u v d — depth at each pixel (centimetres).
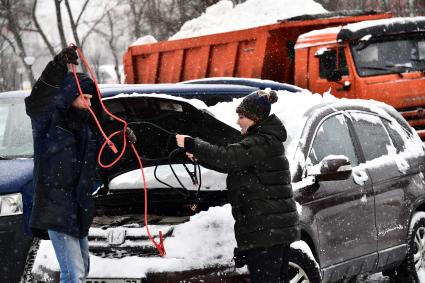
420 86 1517
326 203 689
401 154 821
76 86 553
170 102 671
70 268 554
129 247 633
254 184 579
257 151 575
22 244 762
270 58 1756
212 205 693
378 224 755
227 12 2152
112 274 620
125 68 2217
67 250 554
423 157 848
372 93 1512
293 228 587
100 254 639
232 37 1825
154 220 689
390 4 2870
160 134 713
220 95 856
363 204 735
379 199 759
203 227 627
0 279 756
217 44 1877
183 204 725
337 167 675
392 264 786
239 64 1827
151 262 618
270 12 2039
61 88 552
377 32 1535
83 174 558
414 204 809
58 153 549
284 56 1766
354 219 722
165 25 3625
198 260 611
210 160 576
